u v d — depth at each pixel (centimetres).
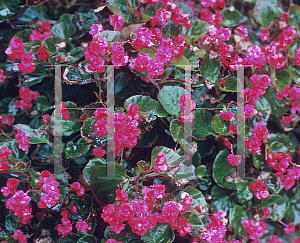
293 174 83
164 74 75
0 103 73
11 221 76
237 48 79
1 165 72
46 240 76
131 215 74
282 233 85
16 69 73
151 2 74
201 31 76
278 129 84
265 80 78
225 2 79
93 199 76
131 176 75
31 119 74
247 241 82
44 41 72
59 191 74
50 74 74
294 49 83
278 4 81
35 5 73
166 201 76
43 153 74
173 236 77
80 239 76
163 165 73
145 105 74
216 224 79
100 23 74
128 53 74
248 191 81
